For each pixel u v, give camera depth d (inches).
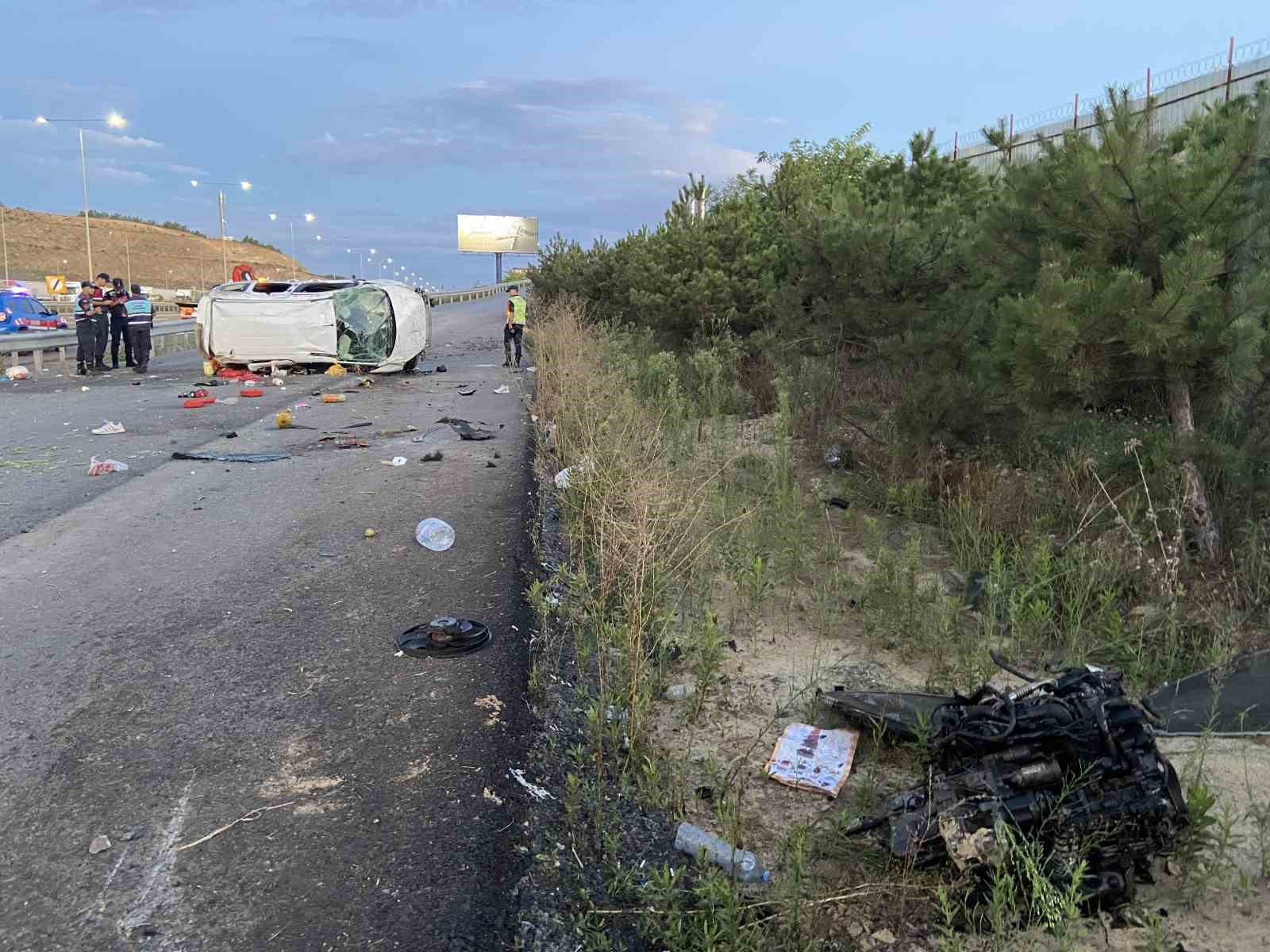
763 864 117.6
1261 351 193.8
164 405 566.6
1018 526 239.6
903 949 101.7
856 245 362.0
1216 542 205.6
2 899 114.1
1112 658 172.9
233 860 121.6
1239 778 132.6
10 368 753.0
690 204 775.7
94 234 4621.1
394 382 713.0
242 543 267.6
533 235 3853.3
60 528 285.7
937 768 123.0
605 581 197.2
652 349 614.5
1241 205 199.8
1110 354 210.4
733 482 304.0
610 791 136.5
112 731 155.8
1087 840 103.3
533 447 418.9
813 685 168.1
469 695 169.0
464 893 115.1
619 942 105.8
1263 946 99.8
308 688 172.4
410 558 251.6
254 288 759.7
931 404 289.3
